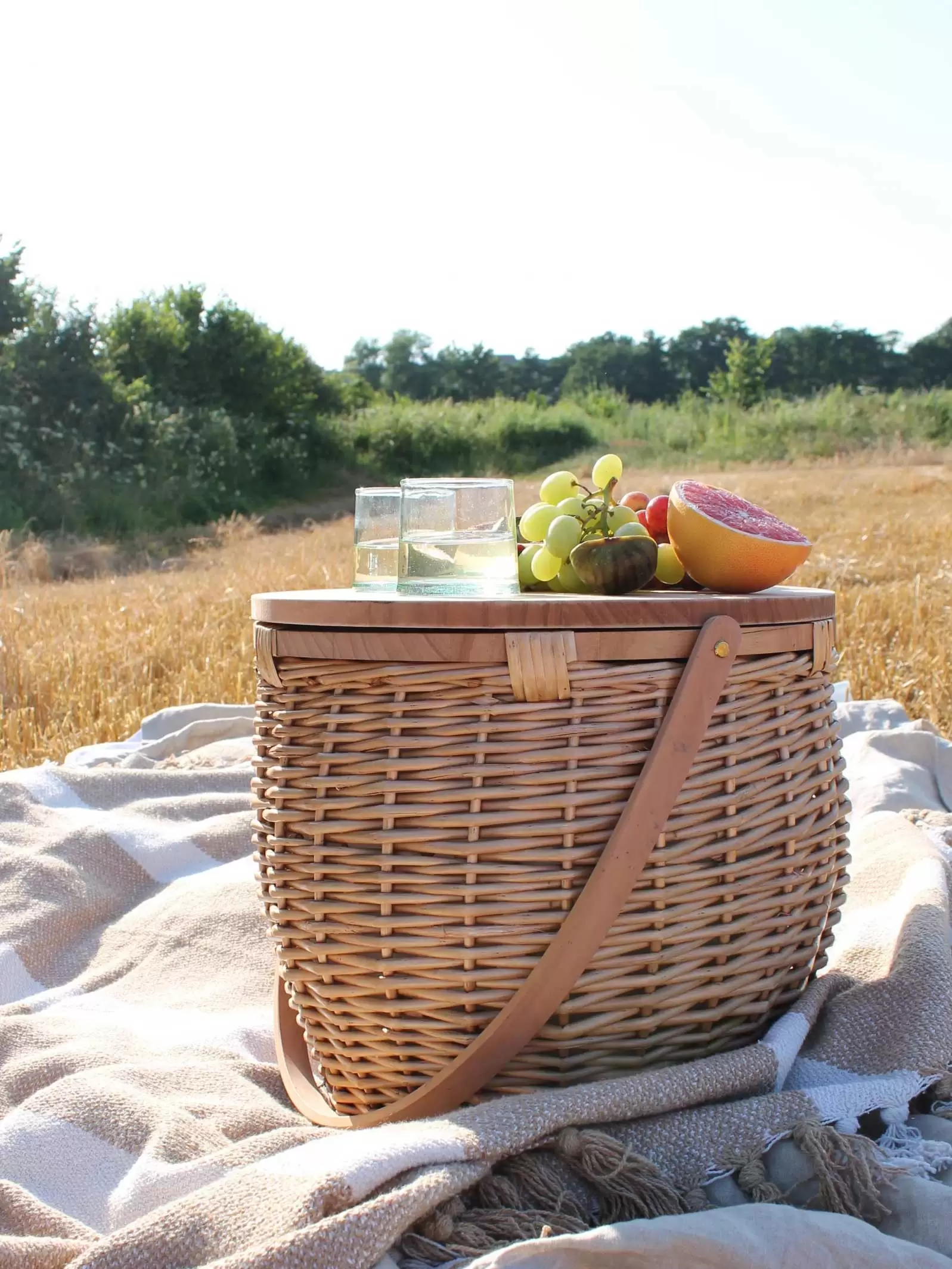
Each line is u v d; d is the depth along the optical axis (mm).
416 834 1378
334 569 9867
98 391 21297
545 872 1368
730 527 1586
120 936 2303
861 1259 1163
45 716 4516
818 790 1576
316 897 1448
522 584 1732
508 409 32750
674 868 1396
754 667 1454
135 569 15719
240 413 26344
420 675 1382
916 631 5605
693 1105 1421
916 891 1910
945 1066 1503
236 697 4738
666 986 1437
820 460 27734
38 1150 1520
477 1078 1404
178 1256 1219
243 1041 1889
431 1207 1229
